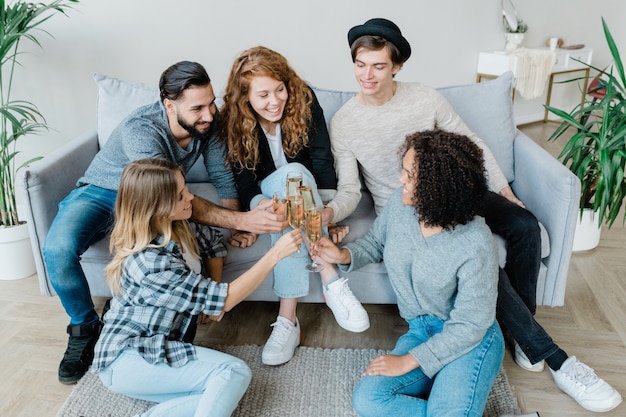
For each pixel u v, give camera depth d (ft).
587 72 15.40
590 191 8.27
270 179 6.05
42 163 6.47
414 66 13.69
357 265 5.63
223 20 11.02
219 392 4.74
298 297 6.08
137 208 4.72
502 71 13.82
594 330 6.67
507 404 5.40
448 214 4.39
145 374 4.85
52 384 5.86
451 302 4.97
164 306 4.93
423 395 5.00
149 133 5.73
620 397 5.34
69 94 9.96
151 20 10.34
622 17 16.47
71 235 5.76
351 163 6.48
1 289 7.72
